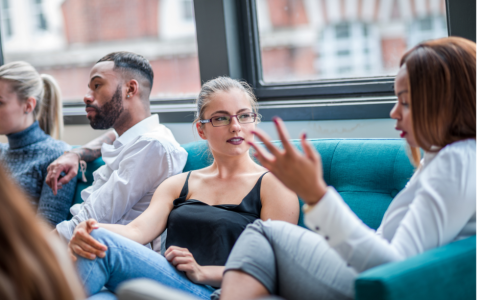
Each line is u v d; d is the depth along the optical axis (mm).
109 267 1275
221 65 2297
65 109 2924
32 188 2094
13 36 3324
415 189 1026
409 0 2064
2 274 517
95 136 2678
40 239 555
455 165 950
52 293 540
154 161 1751
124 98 1995
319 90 2162
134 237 1484
